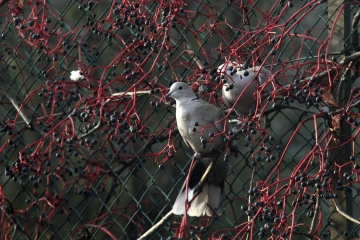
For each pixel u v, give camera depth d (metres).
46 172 7.08
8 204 7.75
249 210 5.30
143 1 6.27
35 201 7.42
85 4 7.09
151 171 9.51
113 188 7.26
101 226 7.21
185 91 6.51
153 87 6.54
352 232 6.02
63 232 9.66
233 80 6.00
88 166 7.43
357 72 5.70
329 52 6.20
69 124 7.41
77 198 9.90
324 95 5.54
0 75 8.13
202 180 6.34
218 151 6.30
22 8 7.21
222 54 6.29
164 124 8.50
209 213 6.50
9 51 8.10
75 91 6.90
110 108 7.55
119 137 7.33
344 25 6.12
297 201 5.15
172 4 6.17
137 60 6.51
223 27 7.71
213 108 6.45
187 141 6.57
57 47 7.00
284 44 7.66
